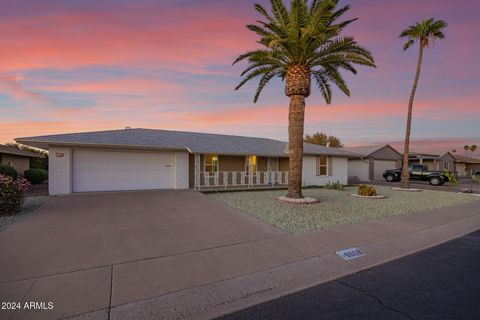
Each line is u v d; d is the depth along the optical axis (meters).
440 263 4.59
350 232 6.44
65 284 3.50
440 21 15.83
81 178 13.05
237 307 3.06
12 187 7.98
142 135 15.77
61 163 12.36
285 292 3.46
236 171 17.25
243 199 11.49
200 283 3.64
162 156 14.93
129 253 4.74
